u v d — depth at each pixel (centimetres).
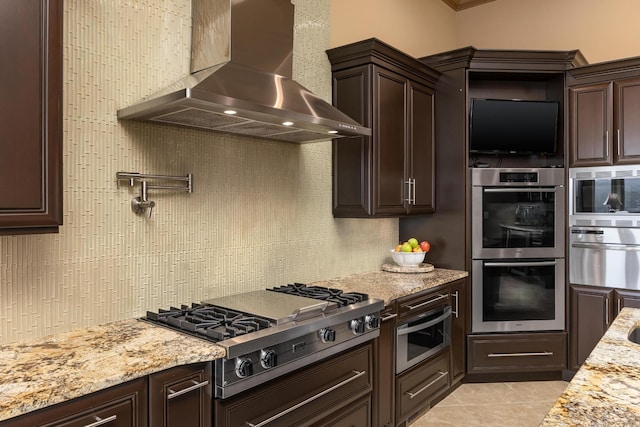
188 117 197
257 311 204
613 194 337
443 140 358
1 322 164
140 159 204
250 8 218
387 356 256
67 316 181
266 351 175
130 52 201
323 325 201
